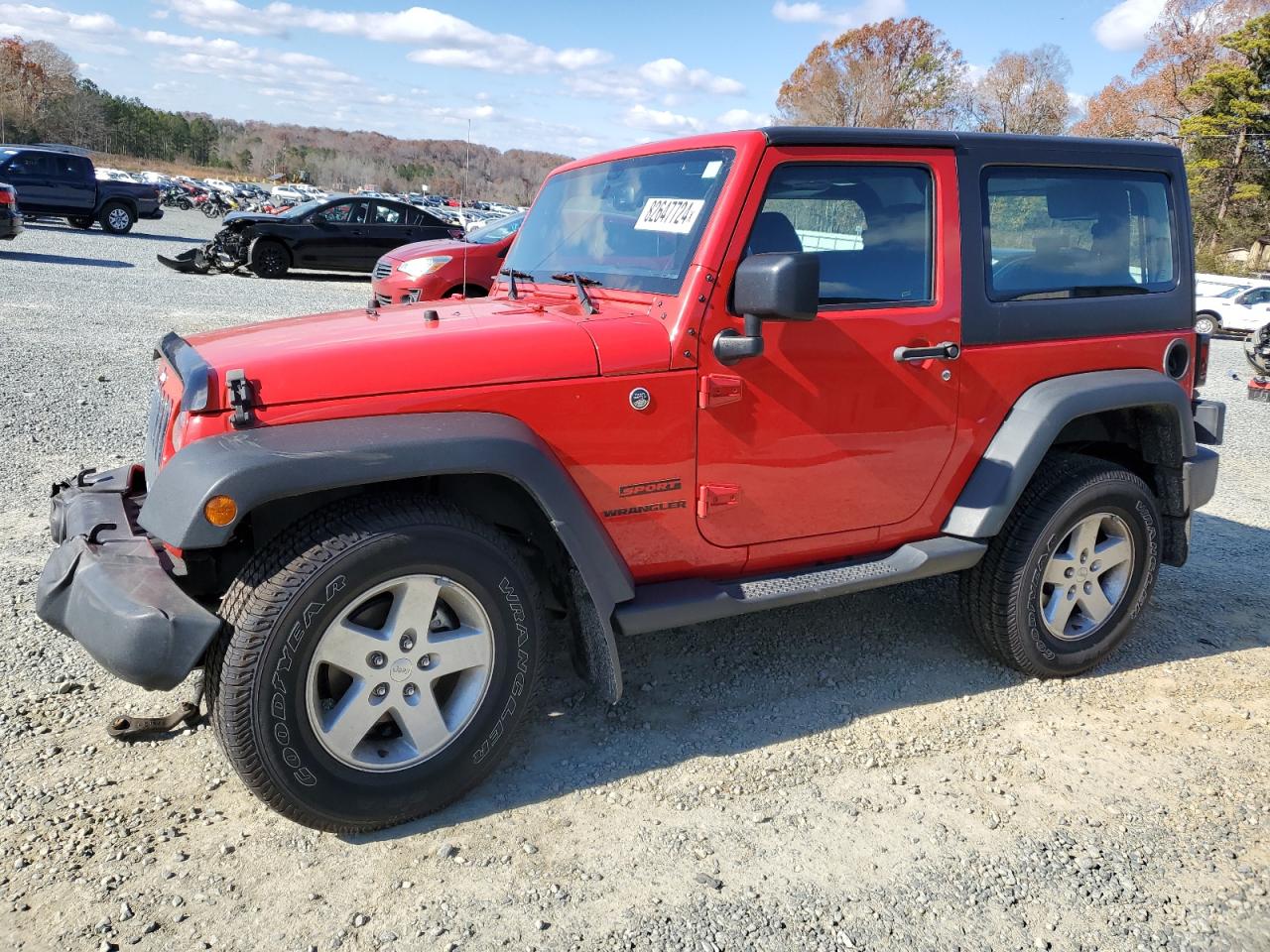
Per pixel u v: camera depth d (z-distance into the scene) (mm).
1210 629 4379
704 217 2980
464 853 2600
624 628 2898
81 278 14734
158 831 2611
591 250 3439
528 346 2734
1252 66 44938
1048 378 3639
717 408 2977
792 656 3898
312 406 2482
